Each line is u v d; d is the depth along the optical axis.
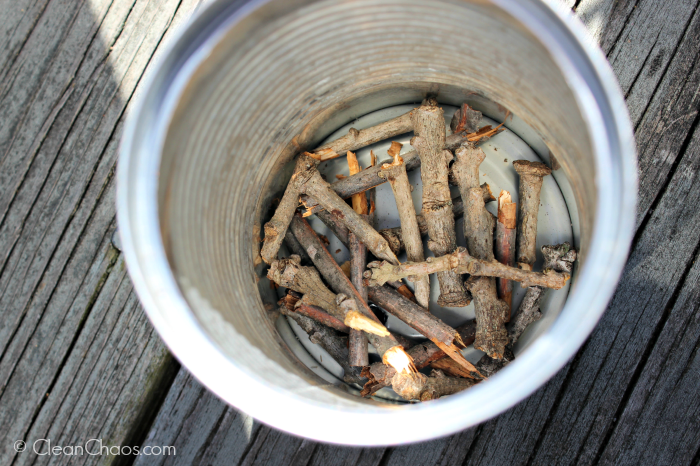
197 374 0.16
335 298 0.22
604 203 0.15
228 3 0.16
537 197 0.22
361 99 0.22
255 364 0.17
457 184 0.22
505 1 0.16
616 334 0.22
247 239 0.21
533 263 0.22
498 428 0.22
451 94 0.22
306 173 0.22
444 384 0.21
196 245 0.18
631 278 0.22
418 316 0.21
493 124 0.22
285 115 0.20
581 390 0.22
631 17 0.22
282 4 0.16
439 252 0.22
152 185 0.16
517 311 0.22
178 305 0.16
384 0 0.17
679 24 0.22
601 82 0.16
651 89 0.22
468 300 0.22
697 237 0.22
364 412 0.16
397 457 0.22
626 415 0.22
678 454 0.22
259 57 0.18
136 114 0.16
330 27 0.18
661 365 0.22
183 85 0.16
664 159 0.22
